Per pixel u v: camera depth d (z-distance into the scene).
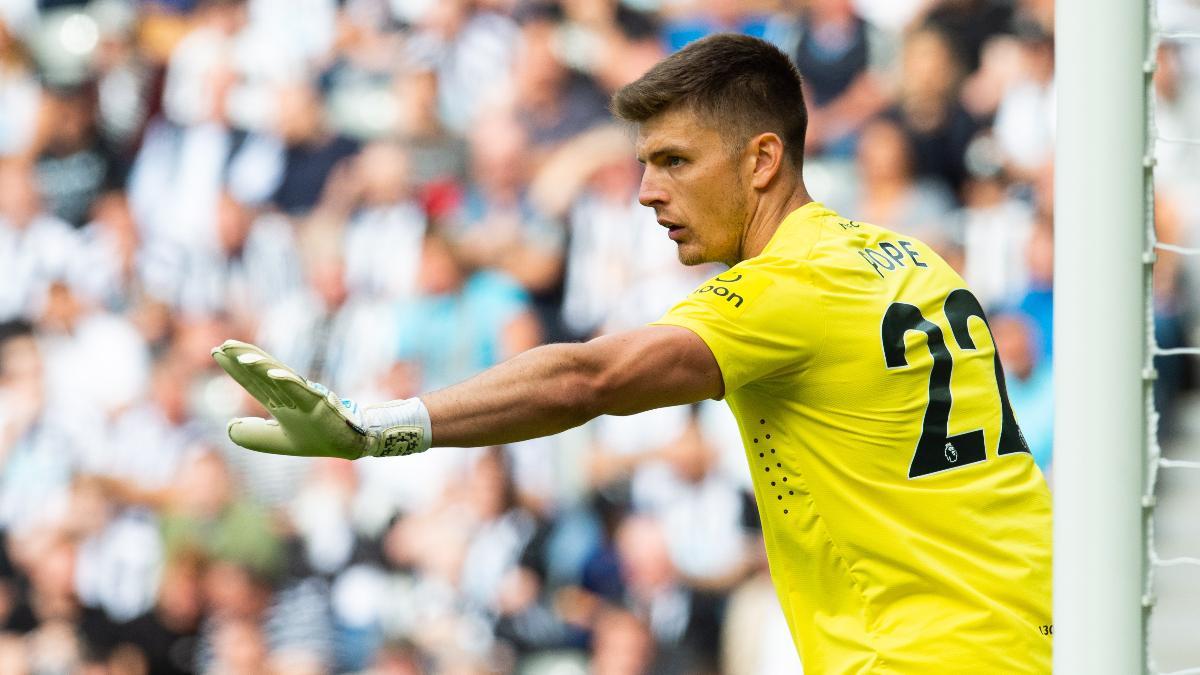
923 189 28.25
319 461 28.55
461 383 9.43
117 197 32.16
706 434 26.59
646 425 26.75
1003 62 28.50
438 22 31.31
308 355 29.98
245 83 32.06
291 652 27.78
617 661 26.00
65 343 31.19
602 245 28.91
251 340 30.56
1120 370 9.01
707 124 10.92
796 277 10.23
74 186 32.38
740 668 25.56
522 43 30.69
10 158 32.56
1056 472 9.21
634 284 28.55
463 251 29.53
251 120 31.84
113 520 29.56
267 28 32.28
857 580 10.62
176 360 30.66
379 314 29.69
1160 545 26.66
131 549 29.20
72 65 33.00
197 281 31.22
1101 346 9.02
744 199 11.02
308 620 27.84
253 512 28.66
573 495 26.95
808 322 10.17
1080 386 9.06
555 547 26.80
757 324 9.99
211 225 31.38
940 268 11.13
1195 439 27.22
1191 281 27.64
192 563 28.83
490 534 27.16
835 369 10.32
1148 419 9.09
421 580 27.38
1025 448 11.05
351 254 30.31
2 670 29.34
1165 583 26.19
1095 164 9.02
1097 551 9.03
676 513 26.34
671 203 11.08
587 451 26.98
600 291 28.70
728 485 26.33
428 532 27.47
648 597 26.16
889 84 28.78
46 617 29.47
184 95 32.38
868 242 10.94
